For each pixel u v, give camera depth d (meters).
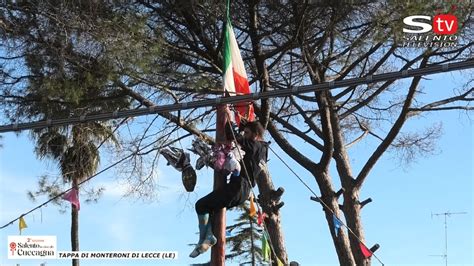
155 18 13.56
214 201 7.91
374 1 12.52
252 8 13.16
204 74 14.27
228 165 7.94
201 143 8.34
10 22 12.44
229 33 9.69
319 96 14.96
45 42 12.35
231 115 8.73
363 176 16.16
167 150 8.62
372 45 13.73
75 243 22.17
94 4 12.34
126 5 12.95
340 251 15.88
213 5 13.01
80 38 12.22
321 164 15.89
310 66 14.30
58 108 13.31
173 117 14.37
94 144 16.02
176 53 14.20
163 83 13.96
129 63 12.30
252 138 8.29
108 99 13.56
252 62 15.09
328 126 15.35
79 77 12.52
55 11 12.11
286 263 15.51
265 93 7.93
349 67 14.93
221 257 8.04
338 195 16.09
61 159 15.95
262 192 15.86
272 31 13.73
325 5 12.50
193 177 8.45
